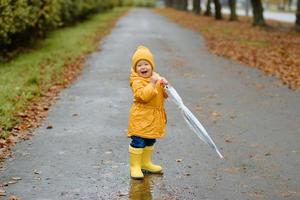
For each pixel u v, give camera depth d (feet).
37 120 28.02
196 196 17.65
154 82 18.78
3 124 25.99
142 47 19.38
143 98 18.62
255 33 85.61
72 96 34.68
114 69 47.29
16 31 51.37
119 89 37.50
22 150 22.74
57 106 31.55
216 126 27.12
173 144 23.70
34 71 42.86
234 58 54.75
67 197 17.51
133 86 18.92
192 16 155.12
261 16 100.58
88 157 21.81
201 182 18.97
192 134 25.45
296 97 34.68
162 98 19.33
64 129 26.30
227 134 25.57
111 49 63.82
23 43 57.52
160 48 65.41
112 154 22.24
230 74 44.47
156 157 21.80
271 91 36.76
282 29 94.89
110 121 28.07
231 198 17.49
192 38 80.02
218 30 92.94
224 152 22.58
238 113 30.12
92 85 39.01
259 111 30.66
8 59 49.73
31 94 34.01
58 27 81.76
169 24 117.91
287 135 25.41
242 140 24.50
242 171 20.16
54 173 19.86
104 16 140.46
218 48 64.39
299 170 20.31
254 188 18.43
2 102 30.42
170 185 18.66
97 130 26.17
